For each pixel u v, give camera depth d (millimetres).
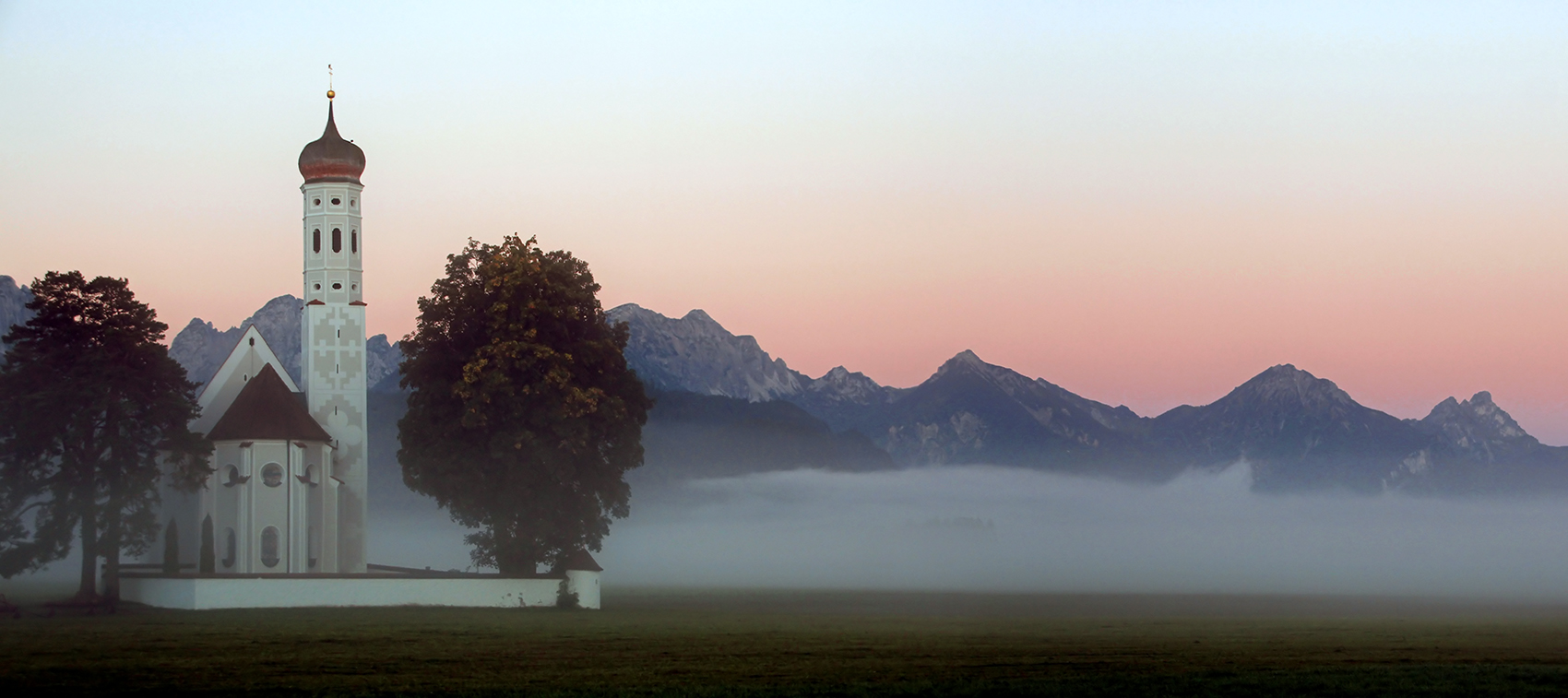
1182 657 70375
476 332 90500
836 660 65500
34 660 58938
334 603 84312
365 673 56500
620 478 93062
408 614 81438
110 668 56750
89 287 85375
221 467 93625
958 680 57531
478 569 93312
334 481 96938
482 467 87875
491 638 70625
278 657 61000
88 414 80562
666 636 76625
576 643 70125
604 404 88688
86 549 82938
